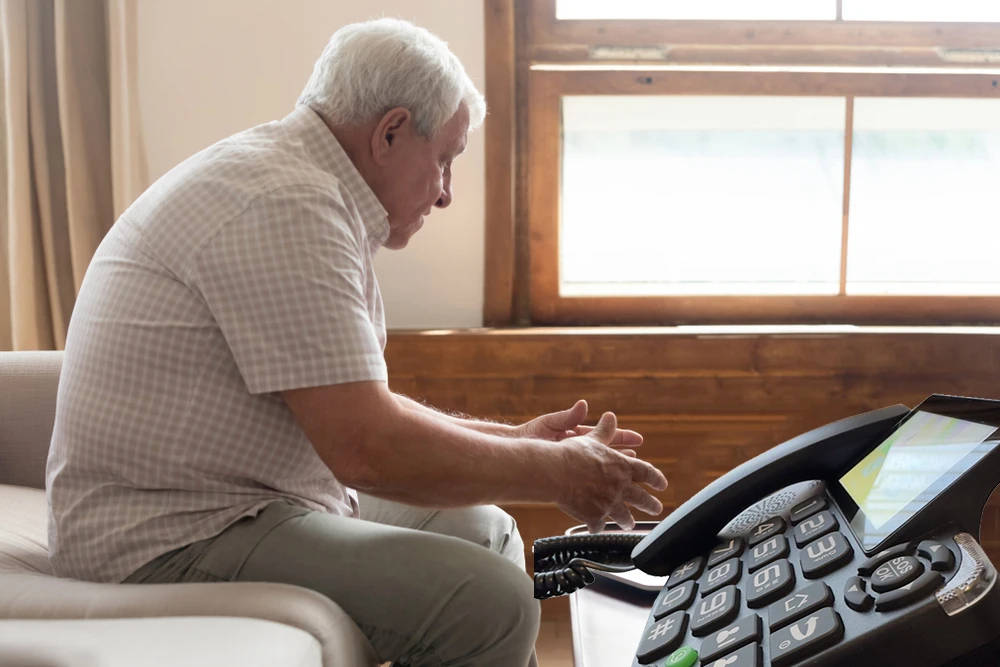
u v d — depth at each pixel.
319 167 1.11
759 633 0.51
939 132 2.29
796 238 2.31
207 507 1.02
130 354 1.00
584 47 2.26
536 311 2.31
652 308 2.30
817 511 0.65
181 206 1.00
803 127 2.28
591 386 2.08
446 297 2.24
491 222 2.22
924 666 0.44
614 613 0.84
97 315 1.04
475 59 2.19
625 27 2.26
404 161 1.16
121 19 2.06
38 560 1.15
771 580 0.56
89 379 1.03
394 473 0.92
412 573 0.96
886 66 2.28
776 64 2.27
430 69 1.13
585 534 0.96
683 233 2.32
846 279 2.32
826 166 2.29
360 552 0.98
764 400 2.09
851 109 2.27
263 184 0.99
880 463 0.64
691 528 0.70
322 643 0.82
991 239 2.32
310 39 2.17
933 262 2.32
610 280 2.33
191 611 0.84
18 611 0.86
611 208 2.31
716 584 0.60
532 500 0.97
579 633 0.79
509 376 2.08
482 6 2.17
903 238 2.32
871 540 0.53
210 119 2.19
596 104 2.28
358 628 0.93
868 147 2.29
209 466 1.01
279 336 0.94
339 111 1.13
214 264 0.96
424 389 2.08
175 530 1.01
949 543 0.49
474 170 2.21
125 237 1.07
